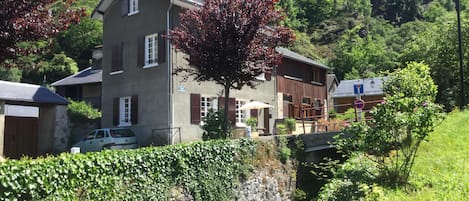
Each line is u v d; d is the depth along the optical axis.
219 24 15.57
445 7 89.44
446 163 10.55
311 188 16.19
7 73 39.44
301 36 80.06
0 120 17.52
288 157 16.00
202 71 16.02
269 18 15.84
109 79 23.50
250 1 15.62
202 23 15.85
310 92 31.50
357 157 11.12
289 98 28.75
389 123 9.48
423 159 11.09
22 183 8.09
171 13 20.86
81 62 49.16
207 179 12.70
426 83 11.23
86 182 9.33
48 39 8.77
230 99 22.67
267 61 16.14
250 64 15.95
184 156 12.08
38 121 19.83
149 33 21.53
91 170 9.46
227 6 15.56
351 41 79.25
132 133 21.08
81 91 33.41
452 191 8.55
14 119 18.73
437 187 9.00
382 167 9.88
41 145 19.62
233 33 15.54
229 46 15.41
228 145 13.77
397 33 84.50
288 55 28.31
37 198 8.30
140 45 21.92
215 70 15.82
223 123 16.20
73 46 50.16
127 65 22.53
